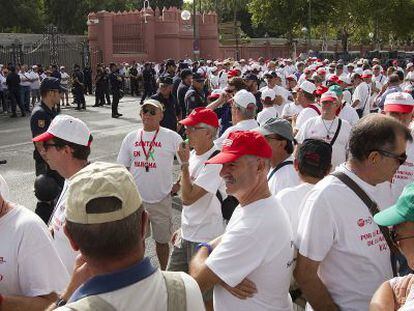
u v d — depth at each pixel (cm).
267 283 260
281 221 264
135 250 177
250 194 264
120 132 1655
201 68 2531
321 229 264
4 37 4072
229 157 260
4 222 260
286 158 375
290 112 920
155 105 548
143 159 551
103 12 3788
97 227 169
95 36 3825
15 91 2152
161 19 4031
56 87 673
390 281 232
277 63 2670
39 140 346
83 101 2408
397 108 450
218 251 261
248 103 577
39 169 655
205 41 4294
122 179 175
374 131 261
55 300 260
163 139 551
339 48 6156
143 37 4006
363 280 266
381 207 267
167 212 561
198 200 429
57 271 265
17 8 5353
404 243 216
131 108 2461
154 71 2819
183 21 4178
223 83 1702
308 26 4512
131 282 173
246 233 256
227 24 5441
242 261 256
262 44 5212
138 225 177
